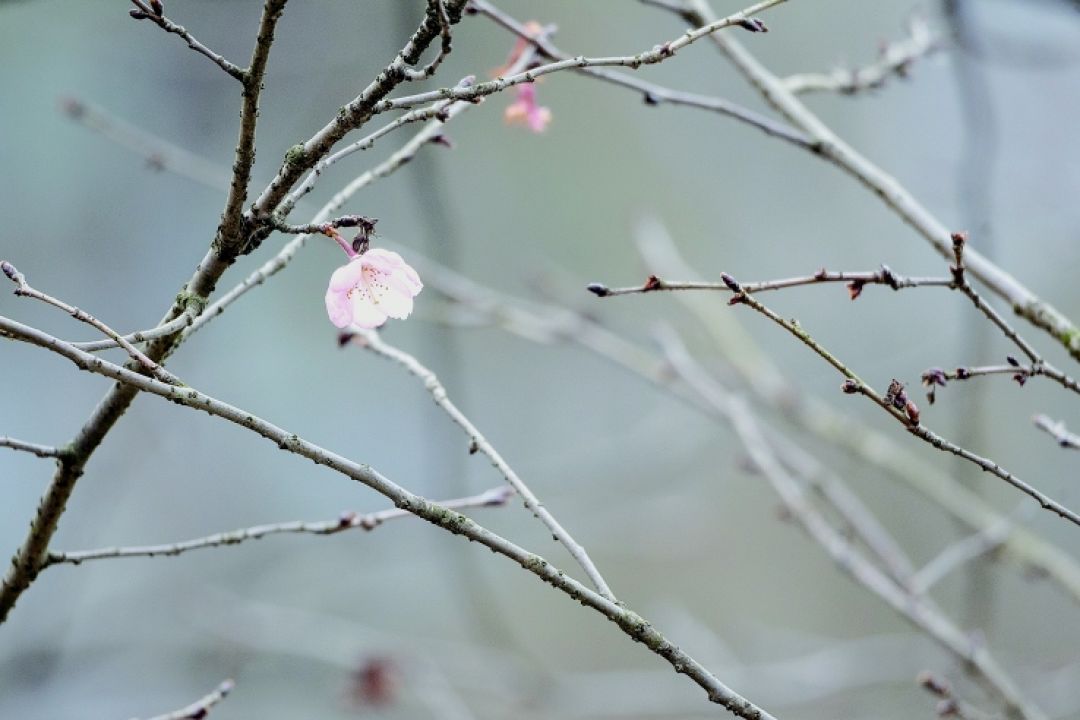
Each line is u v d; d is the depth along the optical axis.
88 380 10.38
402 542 9.84
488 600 7.98
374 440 10.77
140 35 10.16
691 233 11.81
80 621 8.95
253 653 8.30
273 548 9.89
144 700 8.82
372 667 6.89
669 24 11.55
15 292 2.72
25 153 10.34
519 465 9.77
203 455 10.27
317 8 9.90
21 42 10.16
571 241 11.55
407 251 6.24
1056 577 5.70
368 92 2.88
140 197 10.70
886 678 6.93
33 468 10.01
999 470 3.13
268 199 2.99
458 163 11.26
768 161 11.84
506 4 11.02
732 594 11.03
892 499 10.33
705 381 6.35
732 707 2.93
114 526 9.80
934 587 9.99
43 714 8.41
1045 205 9.64
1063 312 10.14
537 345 11.08
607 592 3.03
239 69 2.78
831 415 6.74
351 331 3.96
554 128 11.72
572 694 7.75
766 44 11.62
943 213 9.51
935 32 6.06
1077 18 6.08
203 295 3.13
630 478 9.68
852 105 11.06
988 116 5.32
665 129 12.01
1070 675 7.33
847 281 3.38
